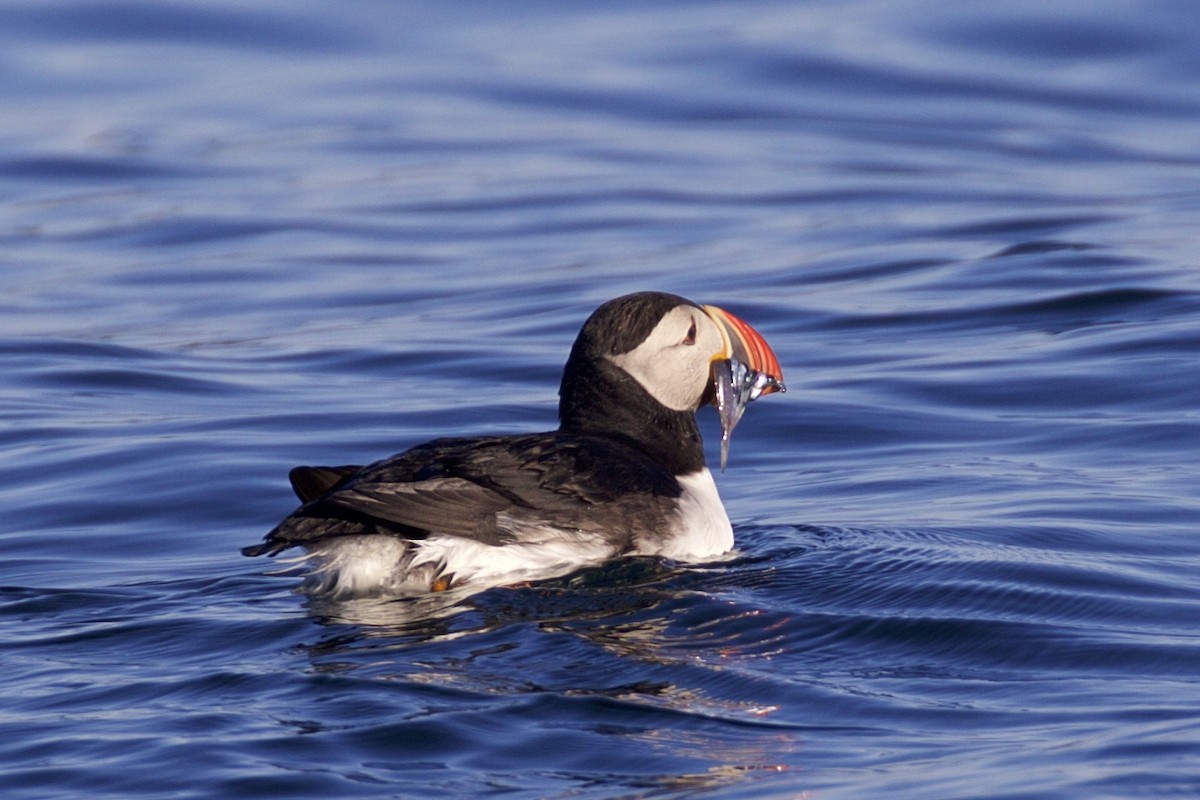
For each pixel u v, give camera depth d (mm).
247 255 21641
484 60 35219
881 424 13469
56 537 10969
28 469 12539
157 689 7527
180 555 10523
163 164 27531
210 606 8961
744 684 7516
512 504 9125
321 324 17875
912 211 23344
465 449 9406
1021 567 9398
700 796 6211
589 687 7449
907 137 29578
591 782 6391
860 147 28766
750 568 9461
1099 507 10898
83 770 6555
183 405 14477
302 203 24750
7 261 21469
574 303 18281
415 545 8938
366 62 35031
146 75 33375
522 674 7629
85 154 28094
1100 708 7090
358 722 6984
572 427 10336
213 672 7738
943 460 12445
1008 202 23812
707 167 27203
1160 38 33875
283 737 6844
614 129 30422
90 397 14812
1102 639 8102
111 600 9203
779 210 23828
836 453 12852
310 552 9172
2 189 26016
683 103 31938
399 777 6438
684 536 9586
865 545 10000
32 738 6914
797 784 6312
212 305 19016
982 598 8789
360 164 27625
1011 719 7004
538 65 34625
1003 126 30297
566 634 8219
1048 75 32938
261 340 17125
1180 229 21000
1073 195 24391
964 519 10711
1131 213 22500
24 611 9000
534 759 6633
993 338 15984
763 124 30734
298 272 20656
